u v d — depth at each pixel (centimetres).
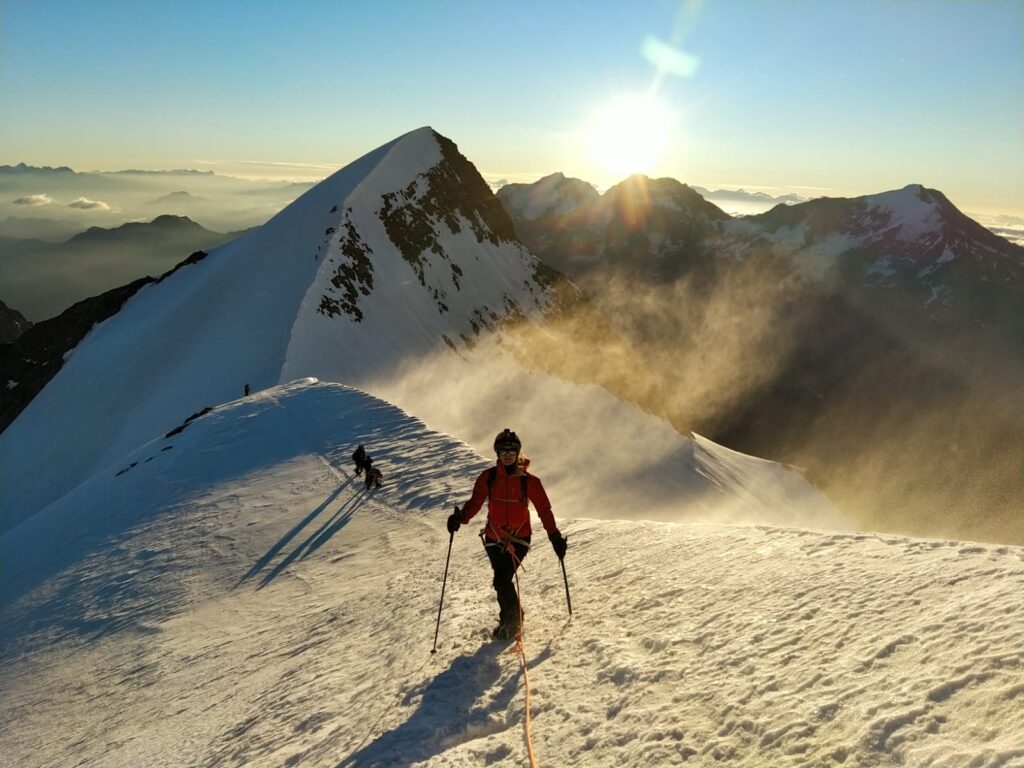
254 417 3028
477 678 626
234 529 1964
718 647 540
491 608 834
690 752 408
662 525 1083
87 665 1426
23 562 2398
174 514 2217
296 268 9412
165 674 1242
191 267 11219
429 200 12369
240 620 1403
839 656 461
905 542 682
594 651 611
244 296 8962
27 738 1170
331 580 1471
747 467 10956
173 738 870
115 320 10388
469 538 1458
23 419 8200
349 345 8050
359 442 2477
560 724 496
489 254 12606
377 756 522
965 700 358
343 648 945
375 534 1709
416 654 744
